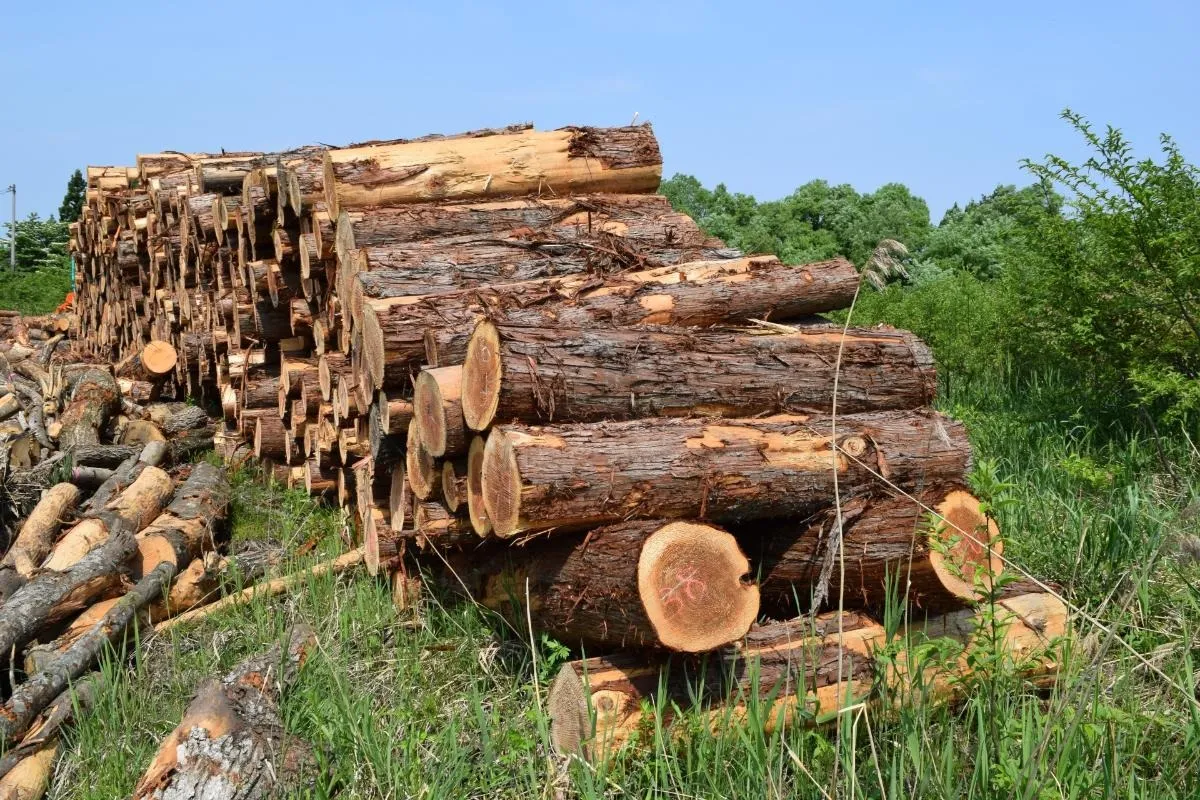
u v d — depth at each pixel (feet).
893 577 13.80
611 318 16.96
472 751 13.66
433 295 18.19
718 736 12.29
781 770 11.39
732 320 18.15
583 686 12.71
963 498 13.98
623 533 12.93
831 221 58.13
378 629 17.62
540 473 12.84
